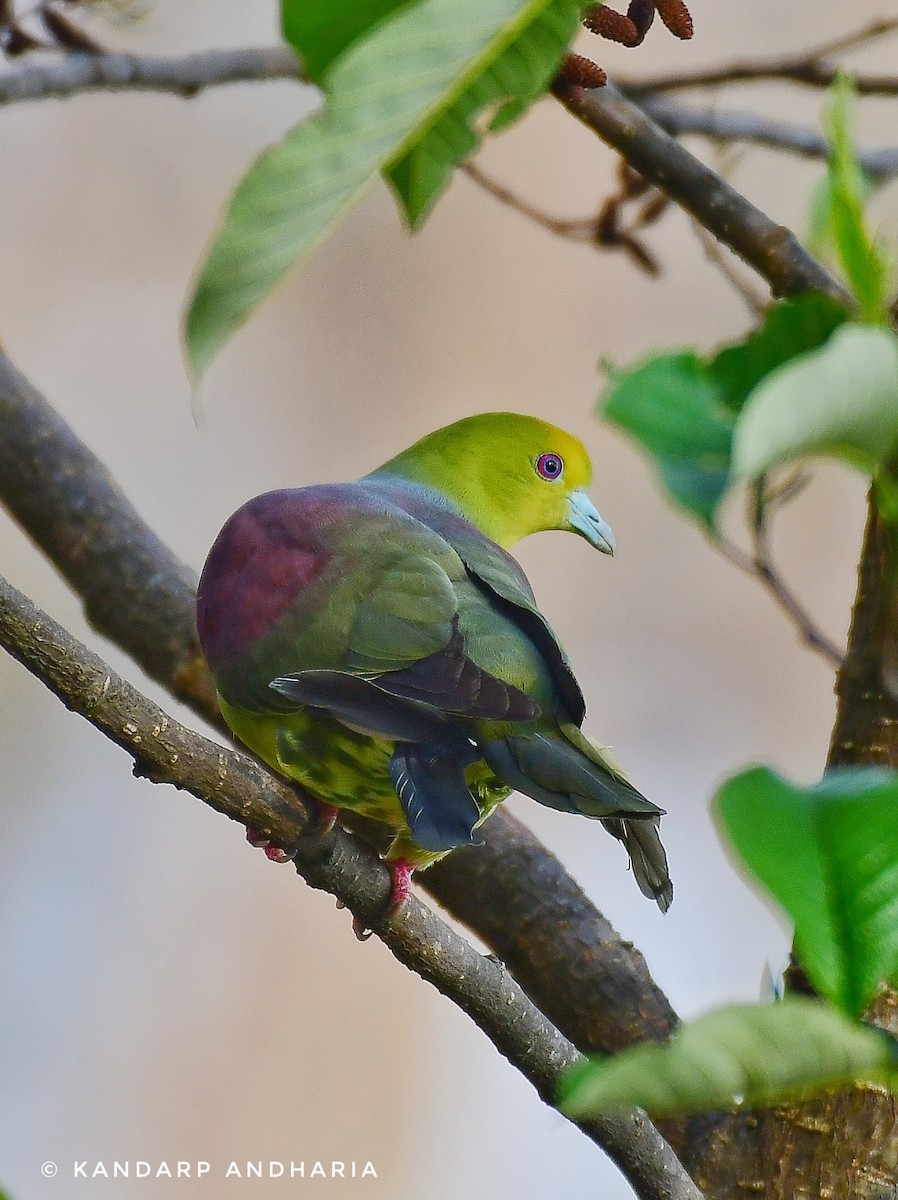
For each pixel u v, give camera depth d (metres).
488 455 10.32
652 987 7.81
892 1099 6.45
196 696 8.90
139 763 5.88
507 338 16.89
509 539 10.36
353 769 7.59
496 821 8.20
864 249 3.82
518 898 7.95
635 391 3.83
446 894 8.08
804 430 3.06
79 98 16.78
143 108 16.88
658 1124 6.98
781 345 4.09
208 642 7.86
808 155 10.63
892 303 4.51
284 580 7.70
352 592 7.59
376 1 3.94
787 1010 3.17
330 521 7.93
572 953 7.82
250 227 3.16
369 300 16.94
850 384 3.05
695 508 3.63
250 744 8.09
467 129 3.87
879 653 6.34
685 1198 5.94
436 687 7.16
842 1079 3.22
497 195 9.63
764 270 7.32
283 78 10.09
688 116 10.61
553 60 3.77
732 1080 3.06
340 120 3.26
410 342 16.91
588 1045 7.71
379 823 8.63
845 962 3.28
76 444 9.19
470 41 3.37
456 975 6.18
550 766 6.98
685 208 7.44
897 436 3.26
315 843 6.20
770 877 3.33
